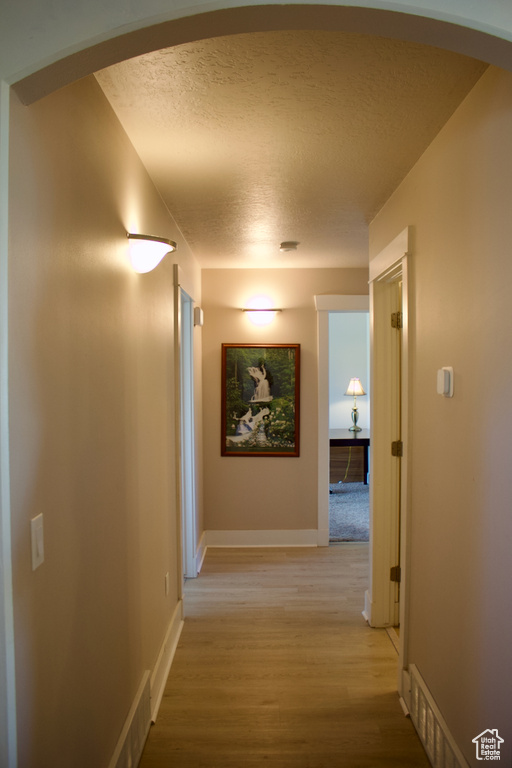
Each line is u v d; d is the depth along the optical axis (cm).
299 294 413
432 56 124
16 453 88
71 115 116
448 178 159
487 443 130
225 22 94
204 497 418
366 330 647
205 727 198
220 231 295
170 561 253
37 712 96
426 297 181
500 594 123
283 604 309
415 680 194
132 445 174
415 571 198
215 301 412
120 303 159
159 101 147
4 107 85
